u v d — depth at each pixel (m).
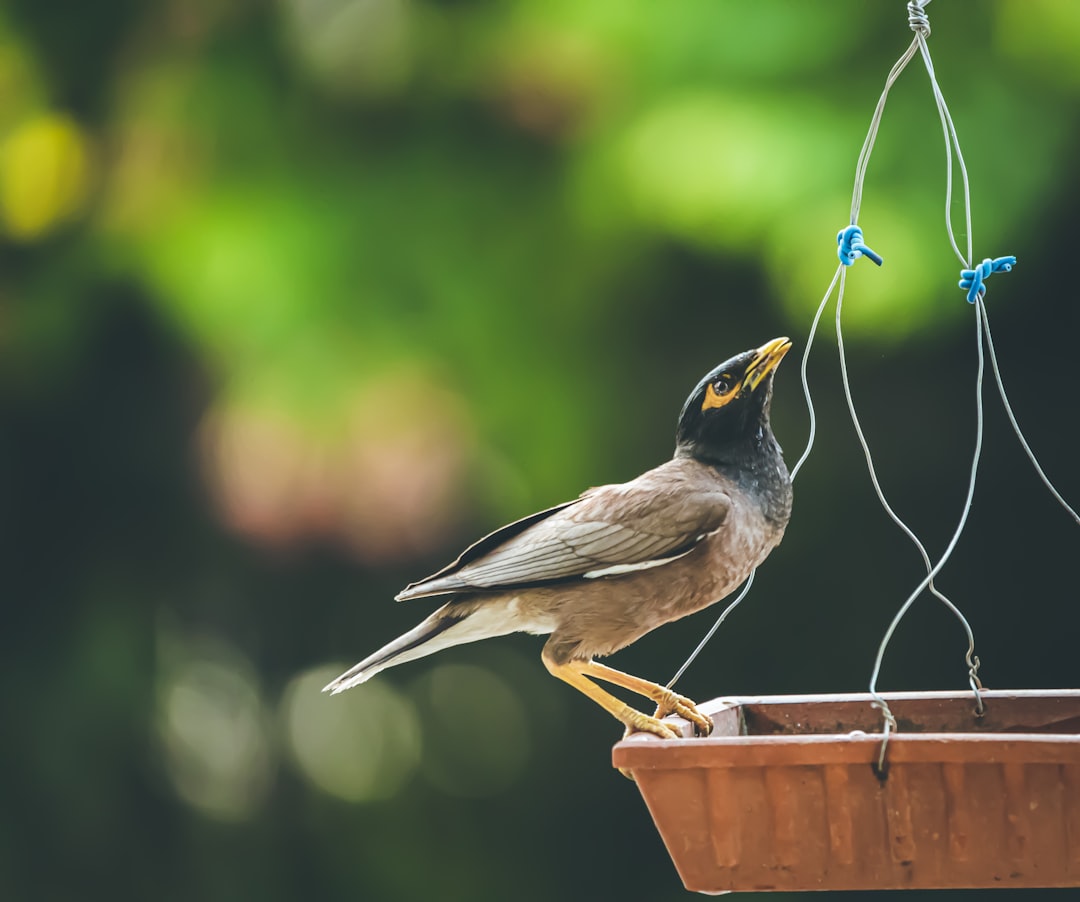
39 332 13.09
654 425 12.83
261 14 12.95
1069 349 13.17
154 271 12.53
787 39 11.75
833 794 6.17
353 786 15.58
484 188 12.51
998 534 13.71
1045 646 13.79
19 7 13.20
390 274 12.48
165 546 14.28
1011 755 5.99
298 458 12.45
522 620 7.86
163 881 14.20
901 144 11.53
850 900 14.35
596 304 12.43
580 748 15.49
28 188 13.09
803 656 14.06
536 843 15.35
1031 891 14.17
